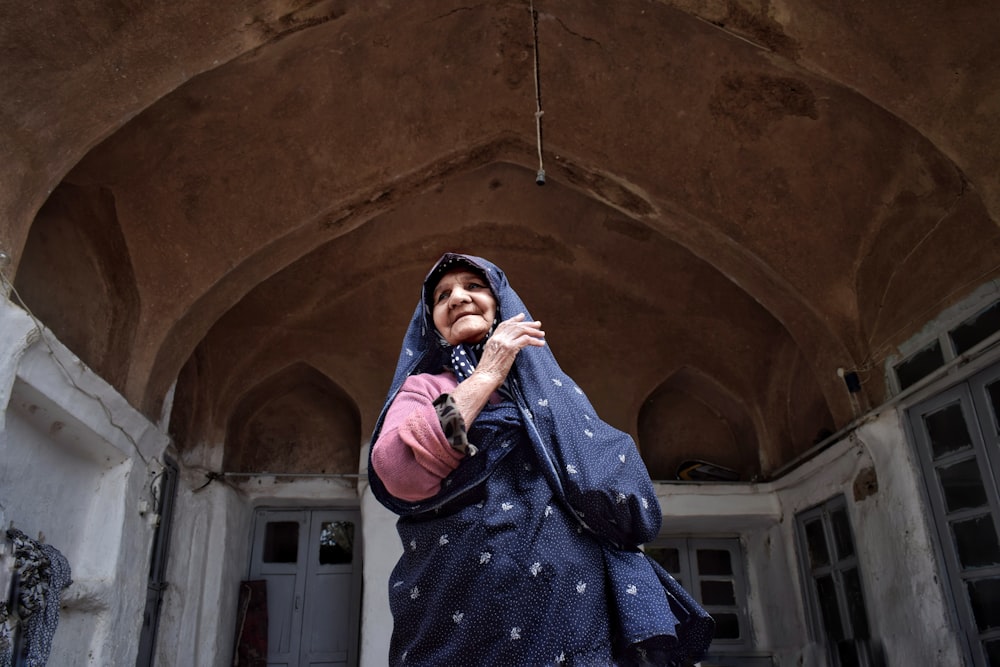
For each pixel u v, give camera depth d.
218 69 4.52
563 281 7.26
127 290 5.06
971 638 4.65
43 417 4.05
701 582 7.39
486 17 5.09
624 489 1.16
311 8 4.39
